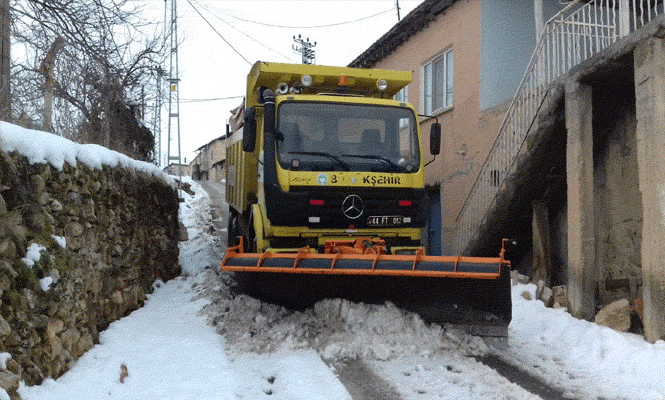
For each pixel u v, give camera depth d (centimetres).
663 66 527
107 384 412
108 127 891
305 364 488
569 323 618
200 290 795
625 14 638
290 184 609
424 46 1238
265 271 573
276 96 654
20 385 340
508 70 1020
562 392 434
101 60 727
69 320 444
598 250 711
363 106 660
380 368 482
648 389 432
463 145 1063
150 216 809
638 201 663
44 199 413
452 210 1101
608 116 719
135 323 608
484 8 1010
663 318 514
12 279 353
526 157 738
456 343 539
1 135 366
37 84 675
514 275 820
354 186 623
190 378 441
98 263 541
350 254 554
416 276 552
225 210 1667
